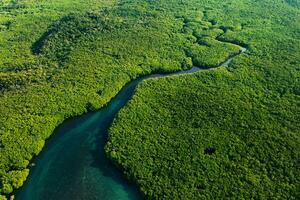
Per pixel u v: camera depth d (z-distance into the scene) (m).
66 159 106.94
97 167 104.44
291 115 120.12
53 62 146.50
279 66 147.25
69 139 114.06
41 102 123.75
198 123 116.75
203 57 155.62
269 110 122.69
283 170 100.81
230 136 111.88
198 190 96.12
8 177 99.38
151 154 106.38
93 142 113.00
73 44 157.62
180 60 153.38
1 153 105.69
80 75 137.75
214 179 98.62
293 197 93.75
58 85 131.88
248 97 129.25
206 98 127.69
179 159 104.62
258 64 149.12
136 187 98.50
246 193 94.88
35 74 137.00
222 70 145.38
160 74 147.12
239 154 105.75
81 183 99.62
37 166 104.56
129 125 116.56
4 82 131.25
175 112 121.56
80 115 123.19
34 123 116.19
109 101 130.00
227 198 93.88
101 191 97.62
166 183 97.94
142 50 156.25
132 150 107.69
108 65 144.88
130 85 139.25
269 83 137.00
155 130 114.56
